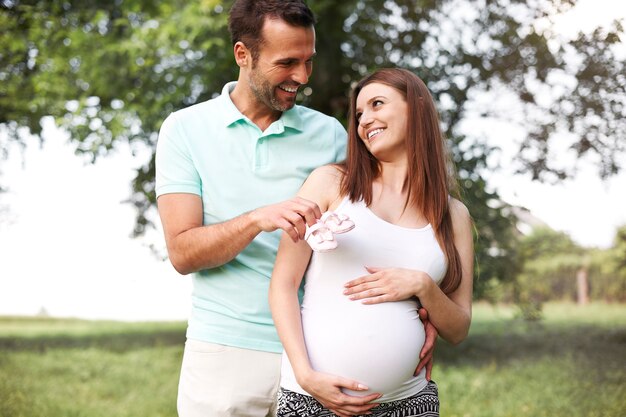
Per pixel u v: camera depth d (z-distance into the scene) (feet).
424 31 25.68
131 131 26.12
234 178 8.10
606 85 23.66
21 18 29.37
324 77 26.04
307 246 7.29
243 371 7.95
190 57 25.93
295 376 6.88
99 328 44.60
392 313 7.05
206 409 7.98
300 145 8.36
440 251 7.41
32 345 35.86
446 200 7.66
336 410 6.83
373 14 25.93
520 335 35.53
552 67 24.17
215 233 7.39
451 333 7.55
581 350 30.55
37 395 23.53
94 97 27.37
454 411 21.04
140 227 30.58
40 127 30.07
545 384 24.00
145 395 24.25
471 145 24.30
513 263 28.12
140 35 24.59
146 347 35.04
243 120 8.15
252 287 7.98
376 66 24.97
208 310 8.07
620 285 49.70
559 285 51.31
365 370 6.90
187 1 24.84
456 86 25.12
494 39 24.85
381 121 7.47
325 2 23.40
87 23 29.04
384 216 7.40
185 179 8.03
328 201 7.45
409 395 7.23
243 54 8.09
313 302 7.15
